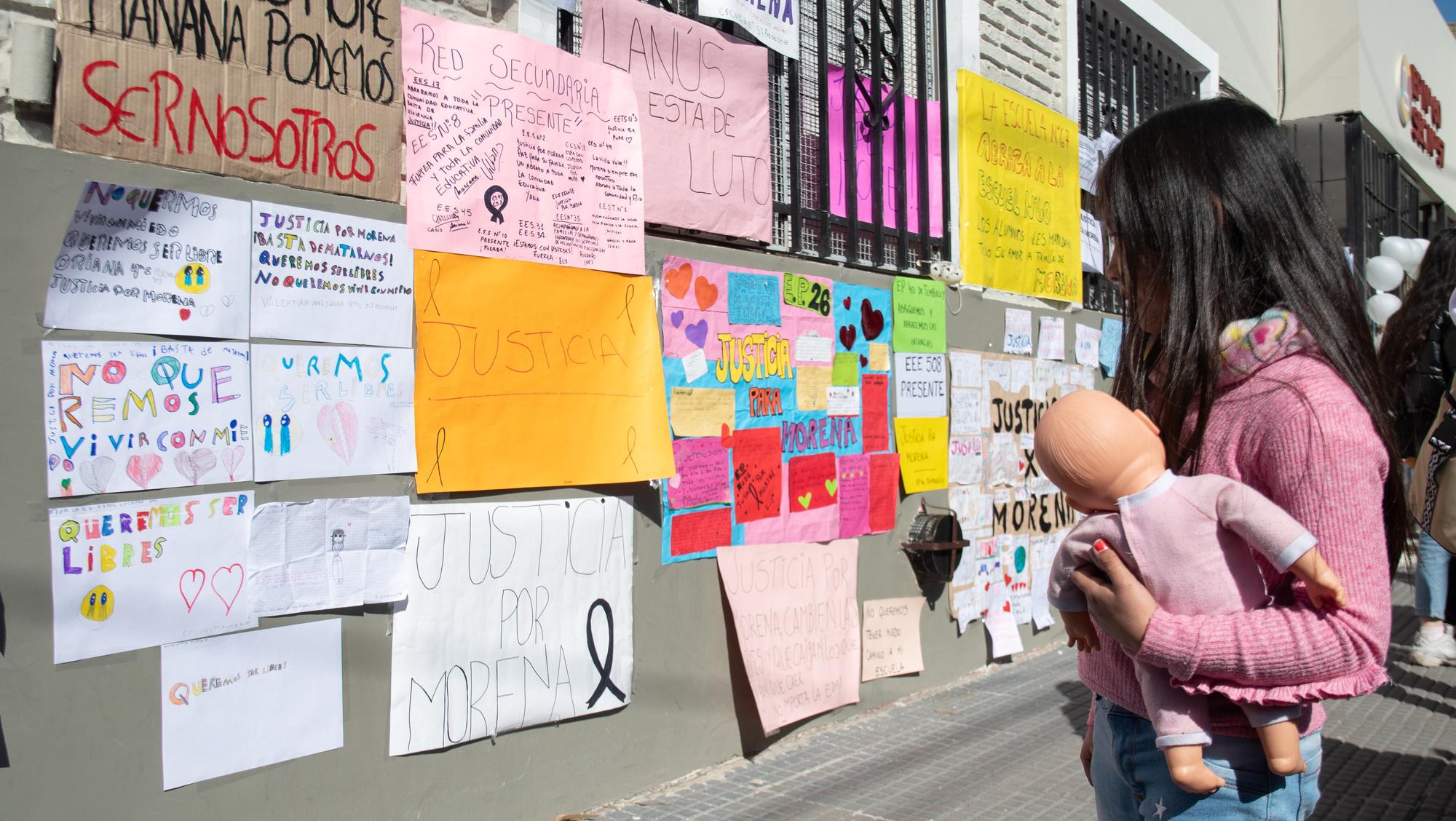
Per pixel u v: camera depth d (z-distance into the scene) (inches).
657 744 154.8
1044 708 198.5
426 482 125.7
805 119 196.9
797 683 175.9
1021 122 252.4
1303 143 487.2
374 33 122.4
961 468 223.9
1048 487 258.1
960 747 174.7
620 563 148.9
